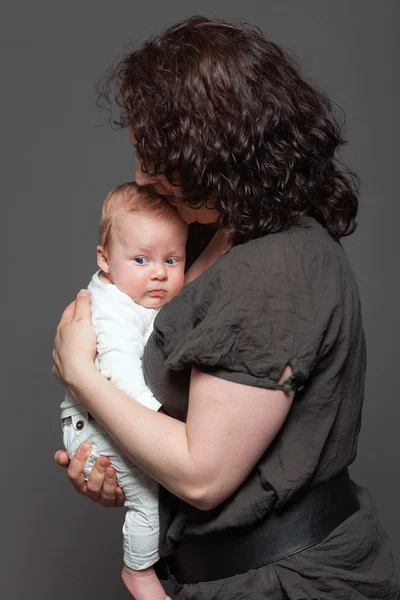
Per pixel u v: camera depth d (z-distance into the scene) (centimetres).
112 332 189
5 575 347
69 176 397
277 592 168
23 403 383
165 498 187
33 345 390
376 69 411
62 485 364
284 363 154
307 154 164
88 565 347
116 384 182
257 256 157
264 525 169
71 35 393
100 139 396
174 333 166
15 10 392
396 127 416
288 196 161
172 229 193
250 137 157
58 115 396
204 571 175
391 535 356
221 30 166
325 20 405
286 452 164
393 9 408
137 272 194
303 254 159
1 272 395
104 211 198
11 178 396
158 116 158
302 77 174
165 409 180
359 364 172
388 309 416
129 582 200
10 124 395
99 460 190
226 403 155
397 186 419
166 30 172
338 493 175
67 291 396
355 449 177
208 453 157
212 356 154
